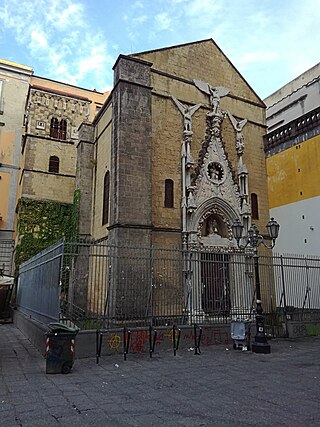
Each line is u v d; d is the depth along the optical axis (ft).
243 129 76.02
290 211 73.77
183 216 61.00
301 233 70.69
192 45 72.08
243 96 77.87
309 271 65.72
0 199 103.55
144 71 62.44
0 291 85.61
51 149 91.35
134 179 56.49
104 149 70.28
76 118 96.94
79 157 79.82
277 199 77.36
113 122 60.34
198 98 70.08
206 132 69.21
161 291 55.01
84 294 66.95
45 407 22.02
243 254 54.39
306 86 102.42
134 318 47.91
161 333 43.73
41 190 87.51
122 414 20.83
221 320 52.54
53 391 25.50
